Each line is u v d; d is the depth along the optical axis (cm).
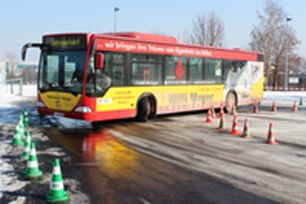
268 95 3662
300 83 5797
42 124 1422
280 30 4894
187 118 1706
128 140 1138
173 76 1616
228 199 634
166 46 1575
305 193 673
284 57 4922
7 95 2934
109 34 1456
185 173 786
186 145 1081
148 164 854
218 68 1861
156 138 1181
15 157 884
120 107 1384
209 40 4556
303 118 1788
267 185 714
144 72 1482
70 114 1284
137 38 1452
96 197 629
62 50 1315
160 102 1563
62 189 609
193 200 625
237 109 2225
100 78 1298
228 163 877
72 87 1277
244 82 2034
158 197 636
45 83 1352
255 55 2105
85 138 1155
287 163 889
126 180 729
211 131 1343
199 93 1755
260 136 1261
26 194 631
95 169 802
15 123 1434
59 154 936
